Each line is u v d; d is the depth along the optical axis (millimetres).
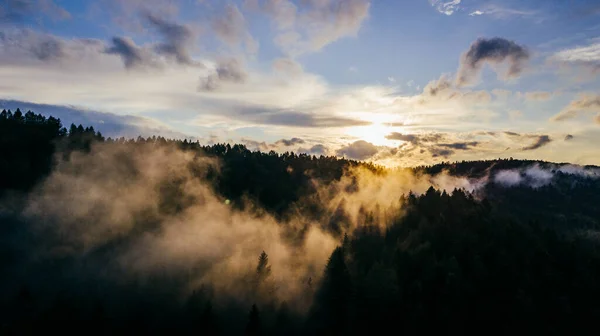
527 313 113750
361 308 118000
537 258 136500
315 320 123750
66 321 120688
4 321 125125
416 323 111438
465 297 118188
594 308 117312
